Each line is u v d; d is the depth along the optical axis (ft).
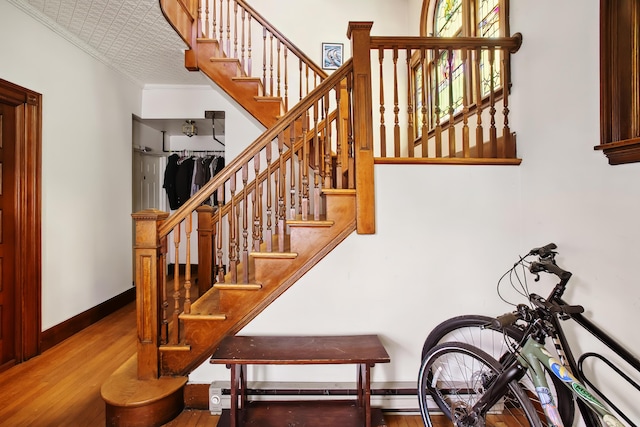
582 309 4.15
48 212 8.46
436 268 6.26
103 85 10.61
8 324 7.50
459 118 9.66
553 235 5.57
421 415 5.50
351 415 5.62
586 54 4.91
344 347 5.46
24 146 7.80
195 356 6.06
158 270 6.04
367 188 6.16
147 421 5.41
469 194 6.31
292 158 6.33
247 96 10.25
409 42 6.41
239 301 6.13
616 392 4.57
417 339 6.23
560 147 5.40
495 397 4.51
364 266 6.21
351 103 6.57
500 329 4.56
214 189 6.17
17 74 7.57
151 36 9.23
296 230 6.19
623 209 4.36
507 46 6.46
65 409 5.95
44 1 7.58
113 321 10.28
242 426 5.31
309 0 13.56
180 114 12.91
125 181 11.86
